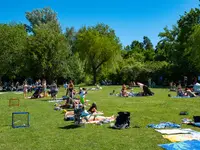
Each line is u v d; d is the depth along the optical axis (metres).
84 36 61.50
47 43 52.56
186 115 16.77
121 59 64.25
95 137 11.41
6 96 34.47
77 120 13.73
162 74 56.88
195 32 46.97
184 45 54.00
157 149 9.64
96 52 61.56
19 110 20.50
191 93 29.45
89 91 40.84
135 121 14.79
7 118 16.72
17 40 53.16
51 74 54.12
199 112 18.03
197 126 13.38
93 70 63.69
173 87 43.84
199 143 10.15
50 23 71.44
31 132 12.59
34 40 52.97
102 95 33.38
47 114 18.05
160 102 24.22
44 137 11.59
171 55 59.56
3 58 51.28
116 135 11.70
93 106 17.97
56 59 53.72
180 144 10.03
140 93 31.89
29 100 28.59
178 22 57.81
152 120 15.08
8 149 9.96
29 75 53.25
